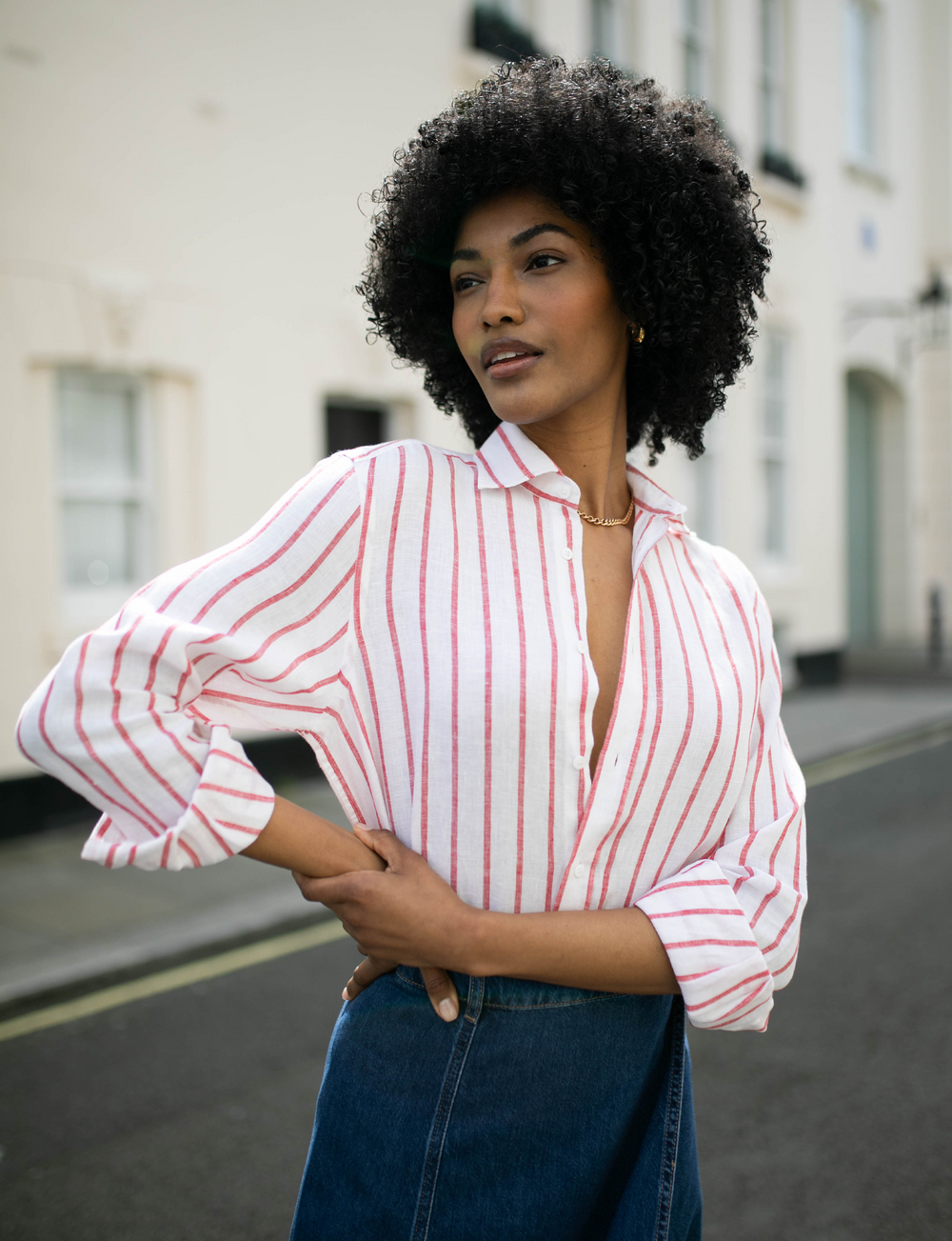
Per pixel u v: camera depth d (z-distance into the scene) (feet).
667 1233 3.40
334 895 3.10
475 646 3.21
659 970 3.28
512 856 3.24
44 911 15.16
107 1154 9.03
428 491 3.37
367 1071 3.37
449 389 4.33
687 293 3.69
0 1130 9.45
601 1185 3.50
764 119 36.68
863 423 50.26
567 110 3.39
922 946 13.39
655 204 3.53
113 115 19.56
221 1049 11.03
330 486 3.25
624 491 3.84
